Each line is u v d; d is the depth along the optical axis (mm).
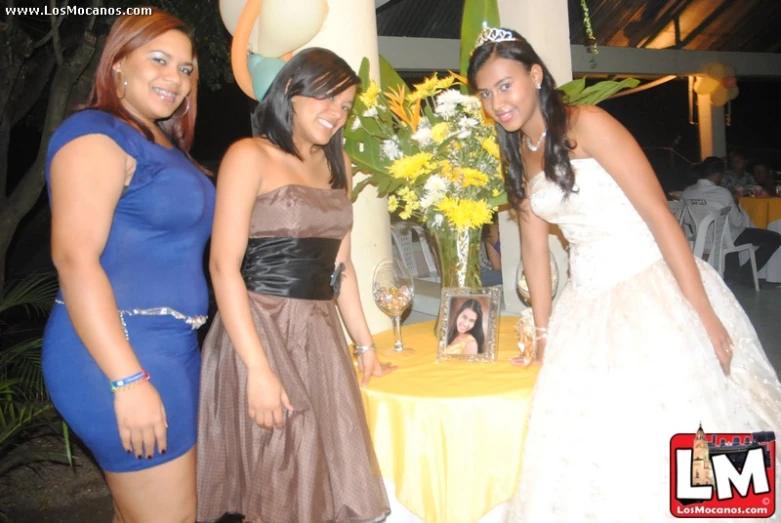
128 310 1729
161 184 1737
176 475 1832
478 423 2018
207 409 1938
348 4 2807
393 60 7328
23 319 6621
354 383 2025
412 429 2035
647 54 9219
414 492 2043
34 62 5227
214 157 10195
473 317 2336
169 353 1792
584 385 2008
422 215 2457
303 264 1931
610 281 2104
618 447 1935
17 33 4516
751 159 12430
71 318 1623
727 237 6773
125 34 1730
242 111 10242
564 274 3289
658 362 1969
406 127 2400
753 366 2137
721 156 10922
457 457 2018
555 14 3381
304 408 1881
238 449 1916
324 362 1954
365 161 2439
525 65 2020
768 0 9477
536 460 2004
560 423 2006
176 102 1812
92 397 1716
